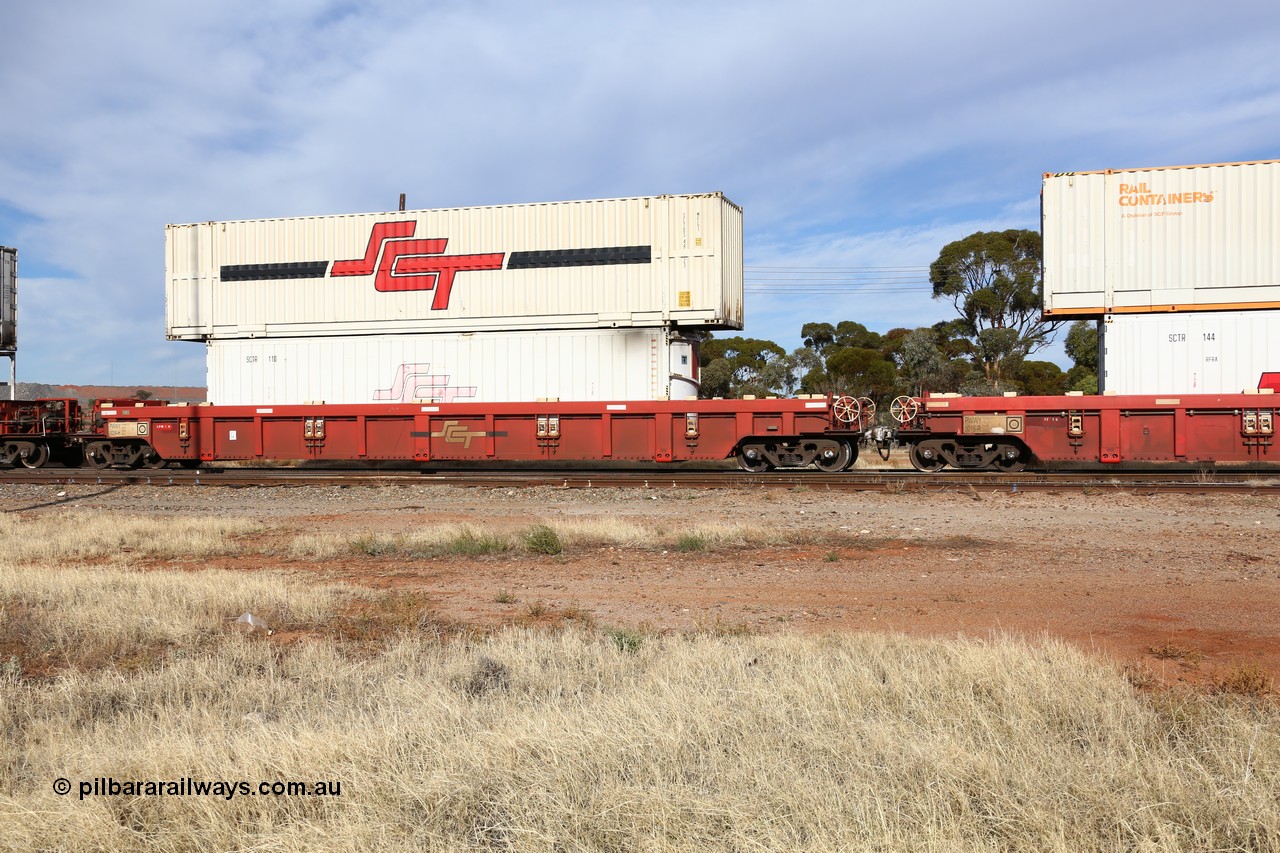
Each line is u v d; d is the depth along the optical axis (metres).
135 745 4.27
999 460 16.95
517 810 3.49
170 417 19.41
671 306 18.22
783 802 3.46
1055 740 4.10
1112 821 3.32
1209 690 4.96
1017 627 6.56
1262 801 3.31
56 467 21.95
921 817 3.32
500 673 5.35
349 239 19.67
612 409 17.58
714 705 4.50
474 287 19.06
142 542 11.12
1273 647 5.93
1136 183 16.77
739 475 16.50
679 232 18.22
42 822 3.45
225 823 3.47
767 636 6.27
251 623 6.93
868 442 17.75
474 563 9.63
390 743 4.07
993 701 4.57
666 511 13.45
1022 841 3.17
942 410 16.62
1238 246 16.31
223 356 20.20
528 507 14.18
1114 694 4.57
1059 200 17.08
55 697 5.05
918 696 4.64
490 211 19.03
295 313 19.86
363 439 18.50
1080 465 19.61
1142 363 16.66
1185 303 16.47
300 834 3.32
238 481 17.23
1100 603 7.25
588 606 7.55
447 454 18.28
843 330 65.44
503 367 18.91
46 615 7.01
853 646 5.62
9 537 11.46
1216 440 15.66
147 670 5.69
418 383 19.25
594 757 3.91
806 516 12.61
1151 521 11.52
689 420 17.30
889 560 9.31
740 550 10.08
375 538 10.91
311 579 8.87
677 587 8.26
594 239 18.56
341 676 5.34
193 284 20.41
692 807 3.45
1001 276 55.34
